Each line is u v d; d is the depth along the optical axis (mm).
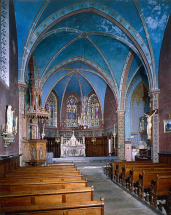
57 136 28453
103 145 28062
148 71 14609
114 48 18578
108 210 7984
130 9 13320
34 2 11859
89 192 5219
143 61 14961
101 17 14695
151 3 12578
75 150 25125
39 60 18734
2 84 9273
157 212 7648
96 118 29281
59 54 19734
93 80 26594
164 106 13477
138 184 9531
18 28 12508
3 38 10469
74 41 18219
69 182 6375
